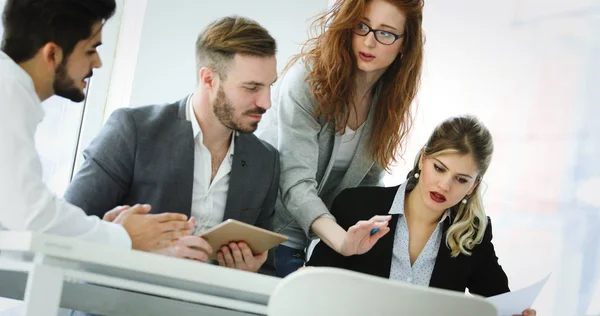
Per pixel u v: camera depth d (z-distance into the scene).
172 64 3.63
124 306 2.06
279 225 2.87
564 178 3.14
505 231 3.29
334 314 1.44
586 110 3.14
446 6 3.76
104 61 3.66
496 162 3.39
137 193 2.36
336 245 2.56
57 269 1.52
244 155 2.53
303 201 2.67
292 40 3.81
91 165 2.32
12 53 1.90
